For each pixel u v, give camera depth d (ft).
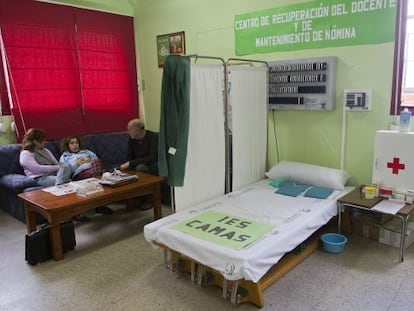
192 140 9.16
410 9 9.20
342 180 10.21
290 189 10.26
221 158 10.05
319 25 10.57
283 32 11.35
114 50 15.52
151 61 15.78
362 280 7.77
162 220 8.48
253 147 11.25
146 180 11.00
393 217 9.71
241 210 8.95
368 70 9.95
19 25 12.67
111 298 7.48
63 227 9.39
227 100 10.01
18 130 13.03
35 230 10.07
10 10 12.41
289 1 11.04
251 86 10.74
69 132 14.39
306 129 11.40
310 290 7.48
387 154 9.16
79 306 7.26
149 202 13.10
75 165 12.22
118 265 8.85
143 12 15.58
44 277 8.39
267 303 7.10
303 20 10.85
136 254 9.41
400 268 8.21
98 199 9.63
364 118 10.24
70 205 9.11
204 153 9.52
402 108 9.58
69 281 8.19
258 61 11.07
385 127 9.93
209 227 7.98
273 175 11.35
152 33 15.43
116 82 15.72
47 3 13.26
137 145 13.46
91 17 14.60
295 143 11.72
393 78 9.59
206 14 13.33
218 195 10.16
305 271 8.20
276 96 11.43
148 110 16.44
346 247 9.27
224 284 7.25
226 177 10.37
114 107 15.75
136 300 7.39
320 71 10.39
